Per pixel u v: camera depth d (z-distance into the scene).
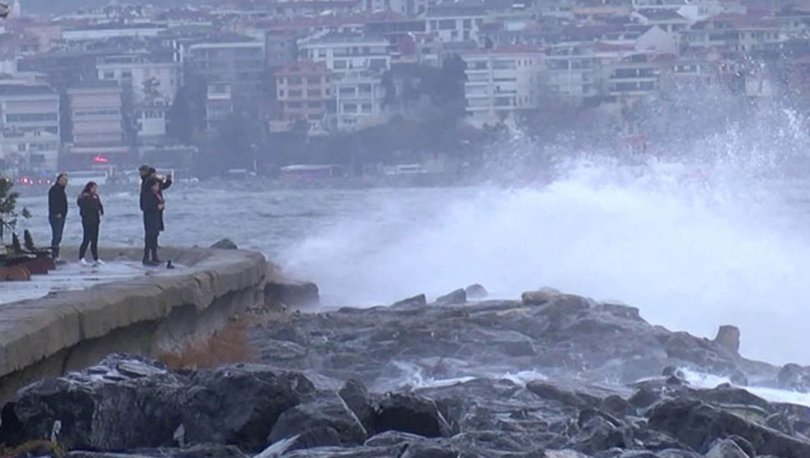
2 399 55.59
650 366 75.56
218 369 53.56
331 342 86.19
